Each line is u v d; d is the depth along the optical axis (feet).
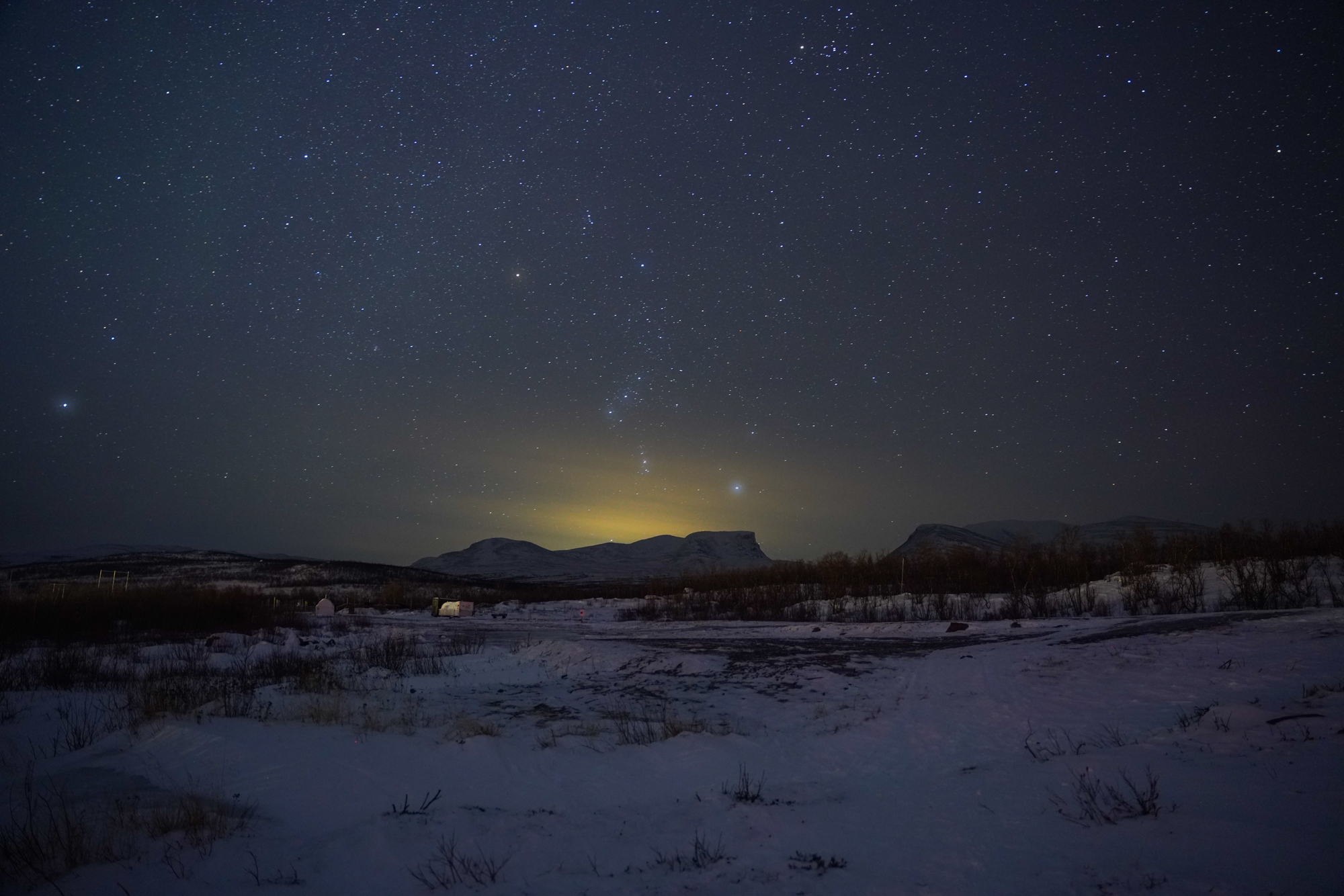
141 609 92.94
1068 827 16.20
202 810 20.10
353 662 57.41
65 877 15.93
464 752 27.50
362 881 15.71
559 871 15.94
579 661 56.95
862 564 132.05
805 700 41.11
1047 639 53.57
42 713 35.47
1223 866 12.79
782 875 15.02
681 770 26.58
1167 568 89.35
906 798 20.84
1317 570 73.97
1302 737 20.39
